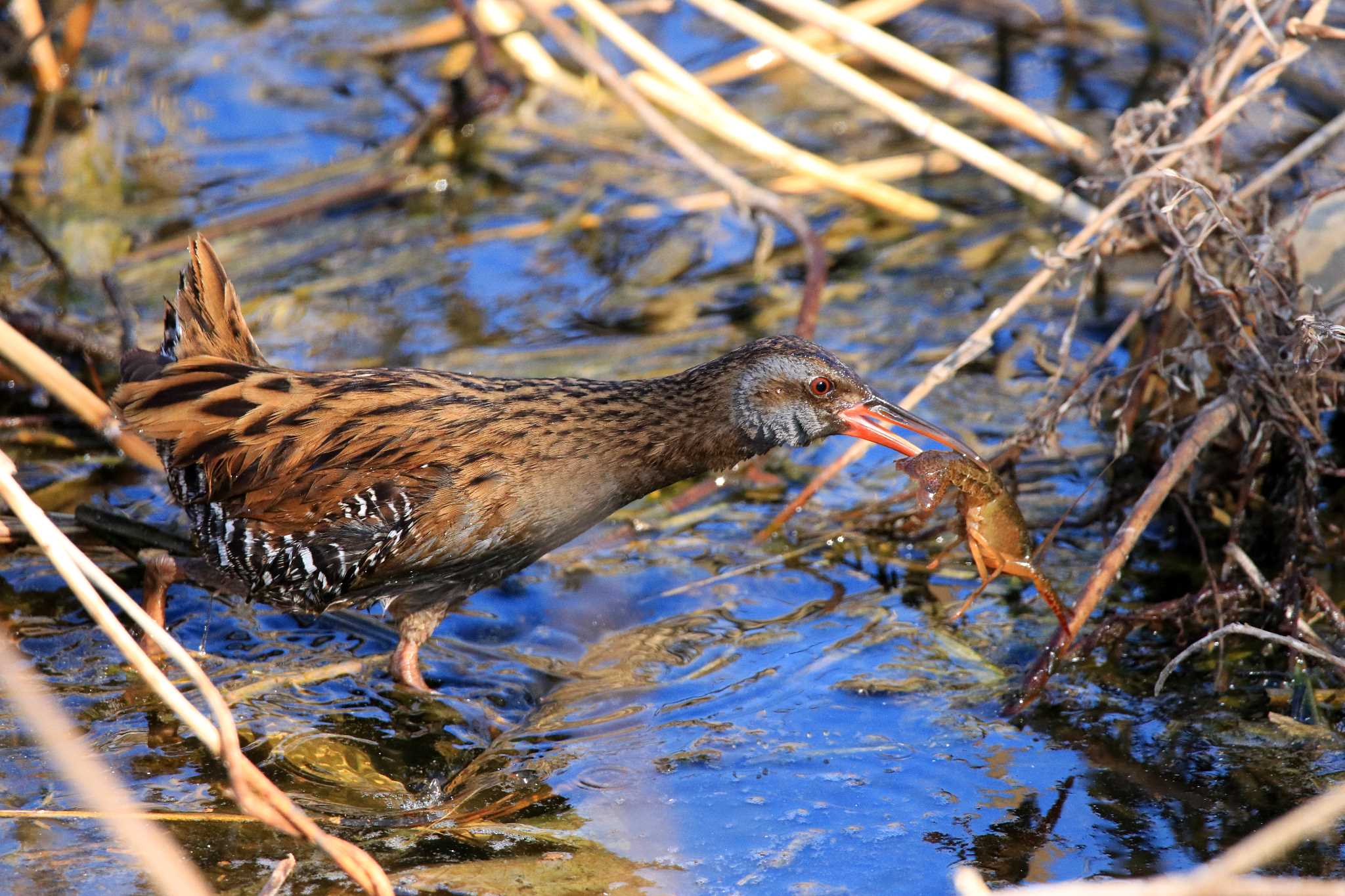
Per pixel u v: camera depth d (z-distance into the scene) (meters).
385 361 11.31
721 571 9.55
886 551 9.75
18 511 5.93
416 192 13.38
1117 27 14.90
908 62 10.57
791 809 7.45
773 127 14.18
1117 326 11.73
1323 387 8.76
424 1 15.78
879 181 13.45
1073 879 6.90
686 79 12.18
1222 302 8.54
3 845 7.04
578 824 7.37
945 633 8.91
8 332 8.76
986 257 12.72
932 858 7.09
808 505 10.19
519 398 8.34
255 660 8.70
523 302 12.20
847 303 12.23
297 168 13.55
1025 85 14.34
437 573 8.30
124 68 14.54
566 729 8.13
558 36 11.48
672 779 7.68
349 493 8.01
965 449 8.29
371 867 6.00
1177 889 4.82
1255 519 9.45
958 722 8.11
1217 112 9.20
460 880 6.93
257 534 8.12
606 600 9.30
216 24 15.29
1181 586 9.22
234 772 5.87
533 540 8.44
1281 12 9.58
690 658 8.74
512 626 9.16
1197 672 8.49
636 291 12.38
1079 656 8.58
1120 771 7.70
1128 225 9.62
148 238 12.56
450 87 14.08
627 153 13.85
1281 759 7.73
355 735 8.08
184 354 8.54
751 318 12.02
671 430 8.53
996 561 8.18
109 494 9.92
